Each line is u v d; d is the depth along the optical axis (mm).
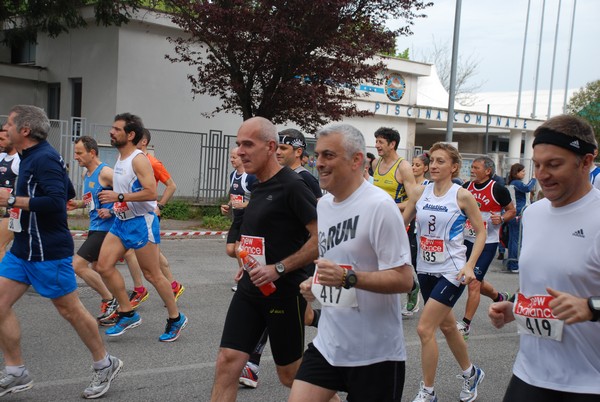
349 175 3158
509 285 10758
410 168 7316
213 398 3760
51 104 22297
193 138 18906
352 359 3129
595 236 2619
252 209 3889
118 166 6168
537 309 2750
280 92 16750
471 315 6520
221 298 8398
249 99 17344
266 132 3865
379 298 3125
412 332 7184
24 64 22500
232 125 22000
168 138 18547
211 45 17656
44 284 4488
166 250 12617
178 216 17547
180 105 20766
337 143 3131
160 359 5758
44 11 17438
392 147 7414
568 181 2664
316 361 3229
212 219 16703
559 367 2719
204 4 15648
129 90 19781
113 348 6031
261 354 5727
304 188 3799
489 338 7160
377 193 3133
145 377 5270
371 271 3135
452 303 4789
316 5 15203
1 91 21297
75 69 20938
